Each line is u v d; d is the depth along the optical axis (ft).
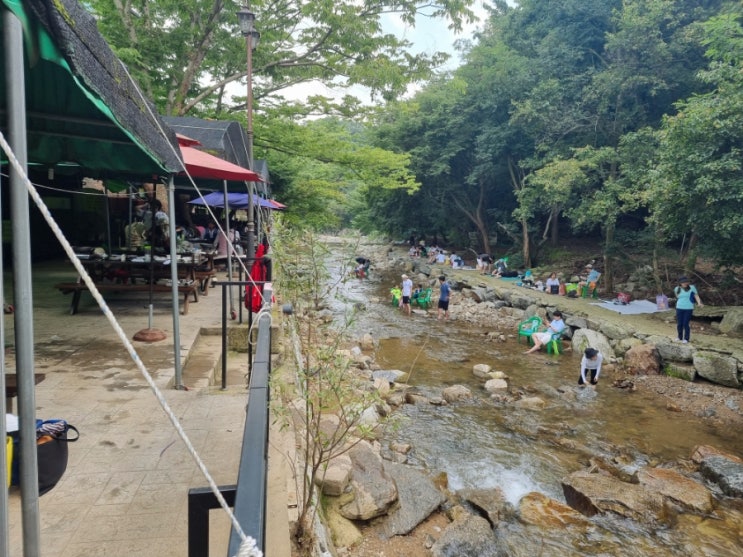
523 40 80.59
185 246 30.50
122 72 8.77
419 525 16.30
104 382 14.14
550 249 81.41
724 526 17.52
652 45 53.06
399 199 97.66
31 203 36.32
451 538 15.25
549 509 18.01
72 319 21.26
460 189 91.61
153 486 9.18
